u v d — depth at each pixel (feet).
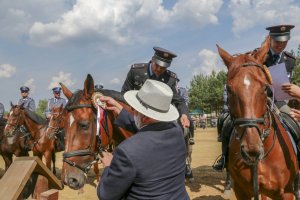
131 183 8.27
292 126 16.14
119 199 8.46
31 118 32.91
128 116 13.65
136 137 8.49
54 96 40.11
